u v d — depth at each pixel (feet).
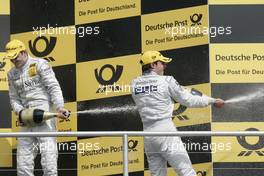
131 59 63.77
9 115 63.77
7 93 63.87
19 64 58.18
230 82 63.10
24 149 57.72
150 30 63.62
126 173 51.72
